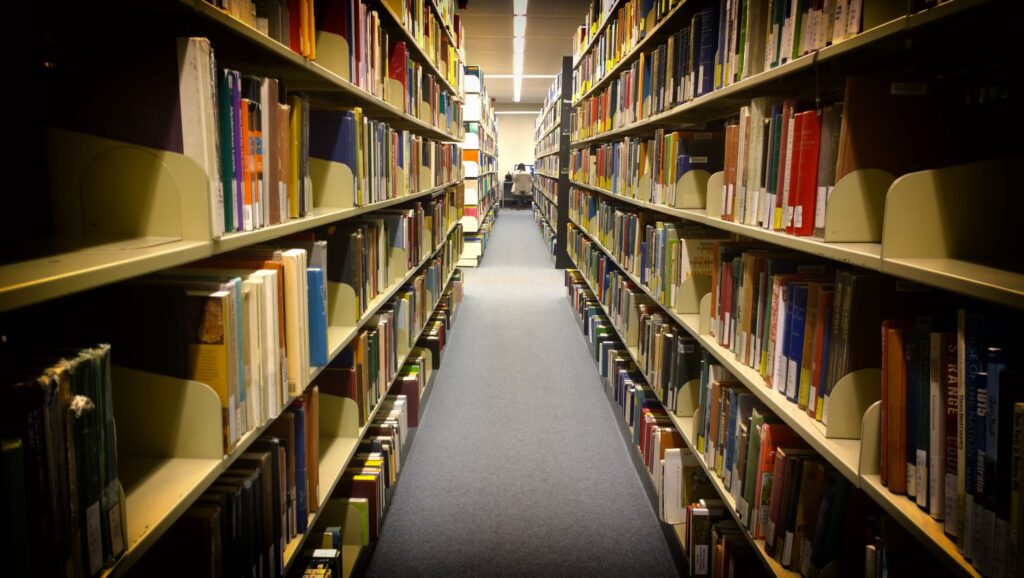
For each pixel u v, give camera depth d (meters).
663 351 2.35
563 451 2.86
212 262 1.25
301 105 1.45
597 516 2.33
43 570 0.64
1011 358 0.74
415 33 3.12
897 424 0.96
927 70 1.25
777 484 1.37
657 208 2.52
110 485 0.75
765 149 1.49
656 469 2.25
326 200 1.89
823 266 1.48
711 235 2.23
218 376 1.01
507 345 4.52
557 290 6.50
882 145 1.12
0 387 0.61
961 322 0.80
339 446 1.95
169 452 1.01
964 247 0.93
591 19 4.77
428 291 3.76
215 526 1.02
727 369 1.81
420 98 3.28
